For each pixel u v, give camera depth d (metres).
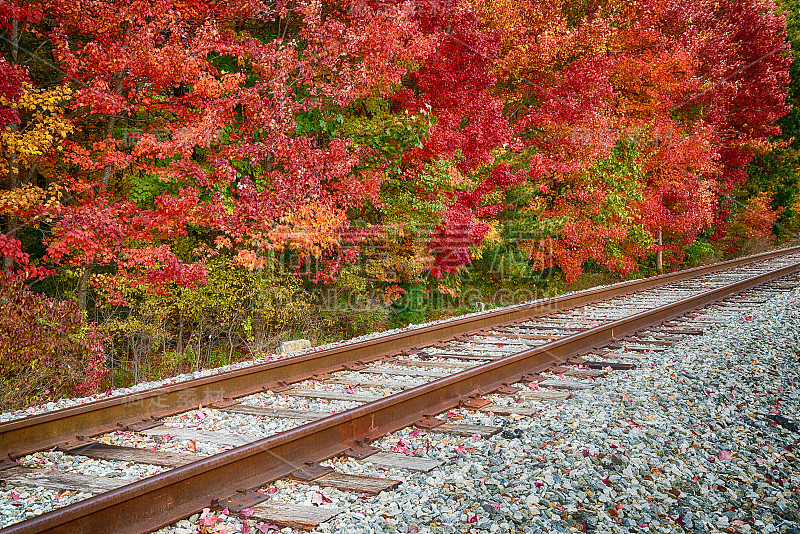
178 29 10.92
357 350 8.34
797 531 3.65
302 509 3.90
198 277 10.99
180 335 12.16
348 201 12.44
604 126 16.66
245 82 12.68
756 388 6.50
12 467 4.65
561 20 17.25
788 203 33.38
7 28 10.23
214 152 12.11
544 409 6.02
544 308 12.63
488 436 5.36
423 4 13.27
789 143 31.39
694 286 15.82
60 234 10.12
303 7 11.45
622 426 5.36
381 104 13.87
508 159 16.67
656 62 18.25
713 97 21.67
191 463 4.02
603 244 18.34
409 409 5.87
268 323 12.58
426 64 14.09
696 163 19.70
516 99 17.94
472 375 6.75
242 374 6.82
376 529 3.66
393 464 4.71
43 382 9.39
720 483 4.30
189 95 11.30
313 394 6.68
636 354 8.33
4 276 9.09
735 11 27.67
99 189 11.43
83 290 11.84
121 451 4.97
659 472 4.46
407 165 14.01
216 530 3.65
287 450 4.65
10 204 9.80
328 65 11.70
